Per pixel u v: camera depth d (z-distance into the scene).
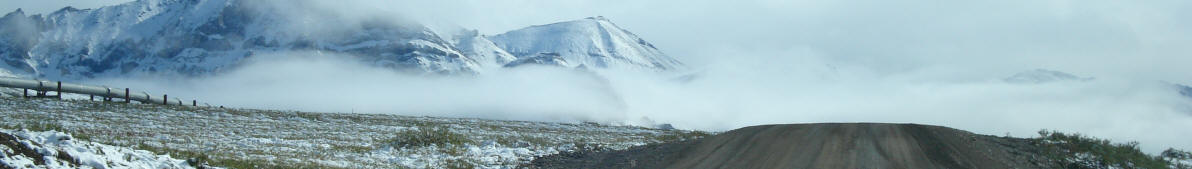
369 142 27.20
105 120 30.66
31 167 13.07
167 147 20.88
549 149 25.09
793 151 20.14
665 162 20.05
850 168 17.08
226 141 24.86
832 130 24.94
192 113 37.31
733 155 20.25
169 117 34.34
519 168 20.59
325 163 20.11
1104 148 21.72
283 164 19.02
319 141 26.61
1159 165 20.23
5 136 13.84
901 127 26.06
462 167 20.56
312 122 36.66
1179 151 22.67
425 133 27.36
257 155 20.94
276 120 36.47
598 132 37.91
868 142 21.48
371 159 22.12
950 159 19.05
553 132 36.59
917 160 18.59
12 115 30.08
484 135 32.19
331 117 40.47
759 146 21.67
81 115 32.28
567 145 26.38
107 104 38.59
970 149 20.91
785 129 26.22
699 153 21.28
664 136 33.78
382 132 32.72
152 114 35.25
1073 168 19.31
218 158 18.59
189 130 28.56
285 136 28.11
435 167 20.56
